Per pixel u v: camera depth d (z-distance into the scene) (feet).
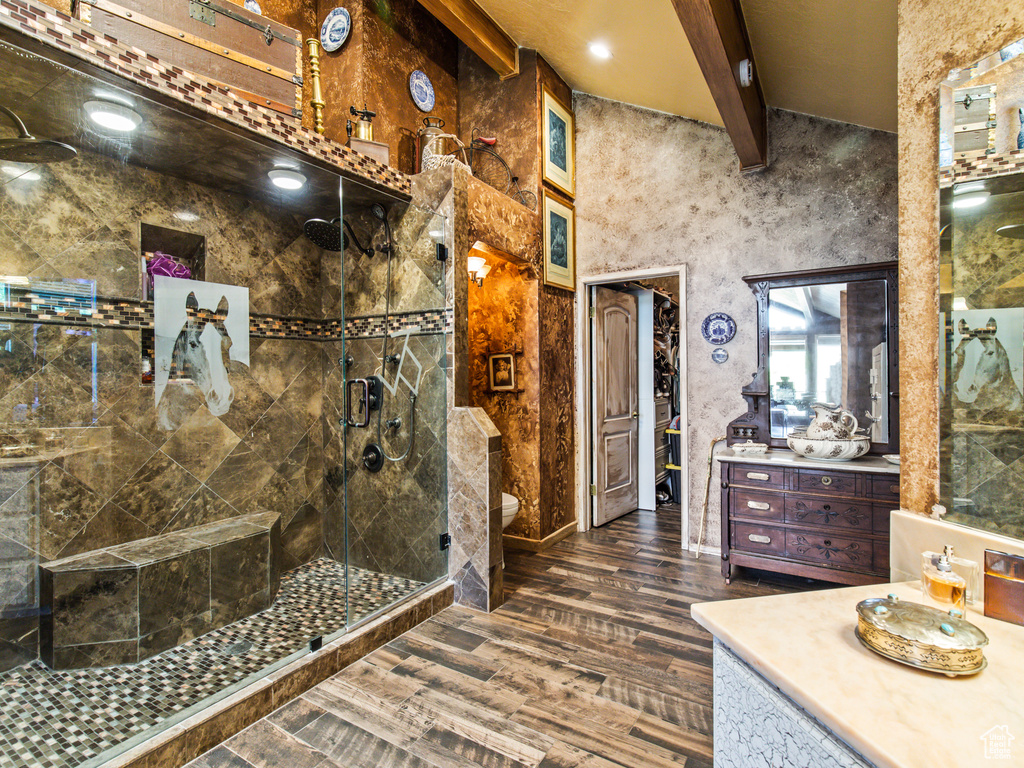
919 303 3.96
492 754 5.05
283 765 4.93
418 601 8.01
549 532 11.93
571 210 12.91
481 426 8.36
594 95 12.73
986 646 2.83
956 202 3.69
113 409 7.33
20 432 6.41
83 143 6.65
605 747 5.13
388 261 9.32
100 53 5.24
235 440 8.90
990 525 3.51
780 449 10.14
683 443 11.41
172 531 7.95
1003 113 3.46
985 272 3.54
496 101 11.96
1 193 6.27
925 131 3.90
